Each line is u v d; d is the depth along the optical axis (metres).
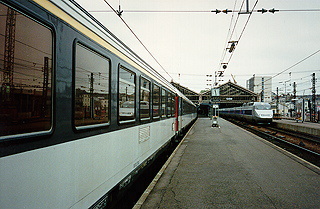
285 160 8.73
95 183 3.28
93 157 3.23
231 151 10.55
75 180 2.77
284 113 57.22
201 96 58.75
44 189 2.23
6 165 1.82
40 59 2.26
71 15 2.82
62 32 2.60
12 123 1.92
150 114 6.74
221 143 12.95
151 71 6.97
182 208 4.61
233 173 7.01
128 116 4.80
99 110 3.47
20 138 1.97
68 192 2.62
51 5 2.44
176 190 5.59
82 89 3.00
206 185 5.94
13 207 1.87
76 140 2.81
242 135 16.84
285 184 6.00
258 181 6.25
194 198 5.10
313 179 6.41
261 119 28.38
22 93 2.04
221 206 4.69
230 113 52.53
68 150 2.64
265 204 4.77
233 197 5.15
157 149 7.78
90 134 3.15
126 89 4.68
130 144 4.88
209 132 19.06
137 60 5.54
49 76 2.38
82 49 3.03
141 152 5.74
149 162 6.64
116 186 4.05
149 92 6.66
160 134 8.30
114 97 4.04
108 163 3.74
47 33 2.36
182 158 9.09
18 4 1.98
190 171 7.23
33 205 2.08
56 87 2.47
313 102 35.34
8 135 1.88
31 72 2.14
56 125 2.45
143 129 5.93
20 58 2.02
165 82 9.48
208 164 8.12
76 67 2.86
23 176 1.99
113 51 4.05
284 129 25.81
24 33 2.06
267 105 29.41
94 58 3.35
